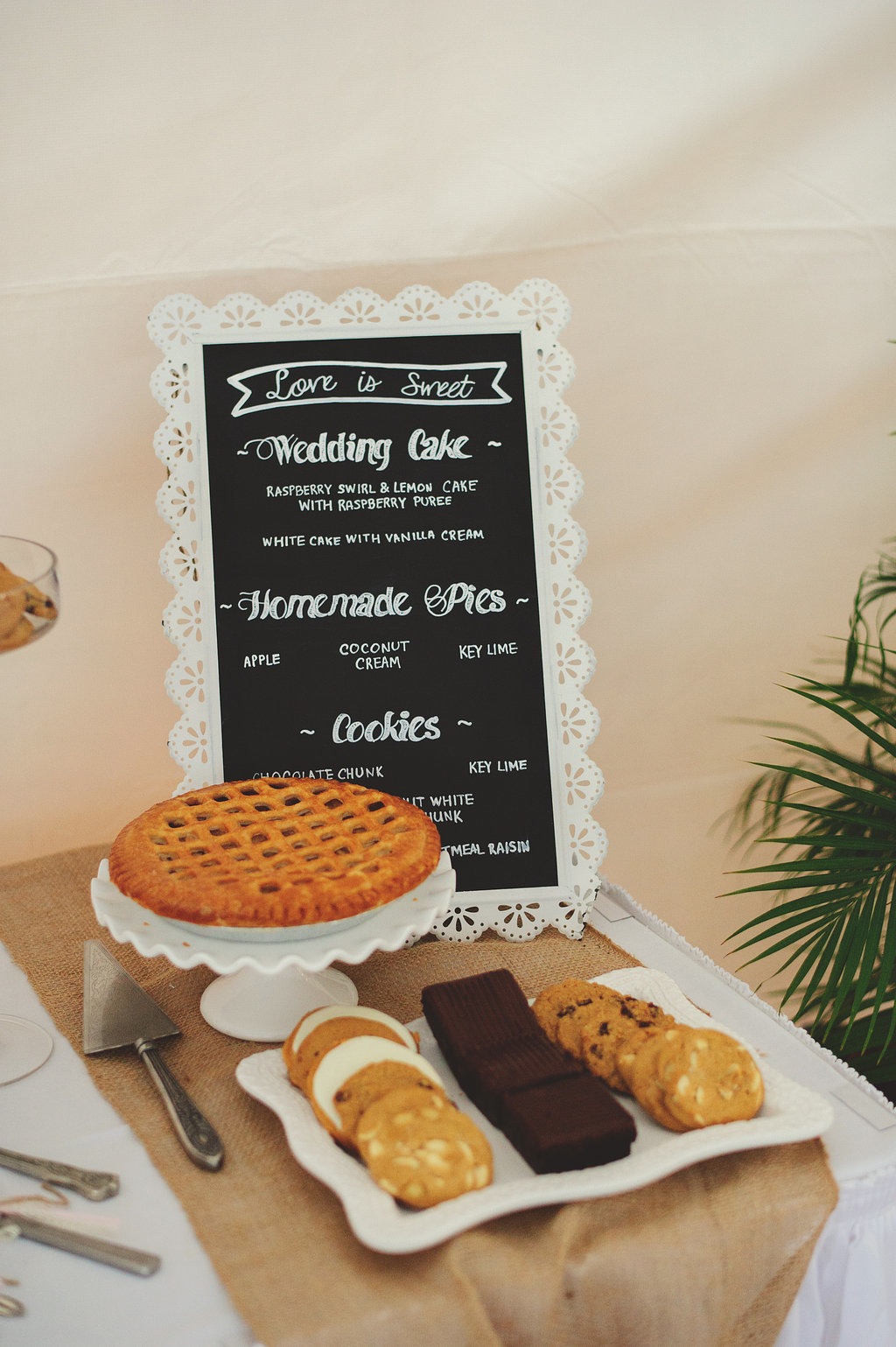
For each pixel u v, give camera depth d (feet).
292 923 2.94
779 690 6.92
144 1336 2.25
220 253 5.47
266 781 3.77
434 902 3.27
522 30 5.47
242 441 4.08
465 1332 2.29
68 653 5.77
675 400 6.21
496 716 4.11
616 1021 3.03
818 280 6.19
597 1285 2.42
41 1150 2.81
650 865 7.01
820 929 4.69
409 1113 2.56
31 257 5.28
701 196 5.91
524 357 4.16
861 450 6.59
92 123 5.18
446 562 4.13
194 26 5.16
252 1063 2.95
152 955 2.97
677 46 5.65
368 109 5.42
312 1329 2.22
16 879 4.38
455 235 5.68
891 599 6.97
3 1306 2.29
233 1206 2.59
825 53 5.82
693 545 6.51
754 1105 2.73
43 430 5.48
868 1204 2.72
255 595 4.07
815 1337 2.77
